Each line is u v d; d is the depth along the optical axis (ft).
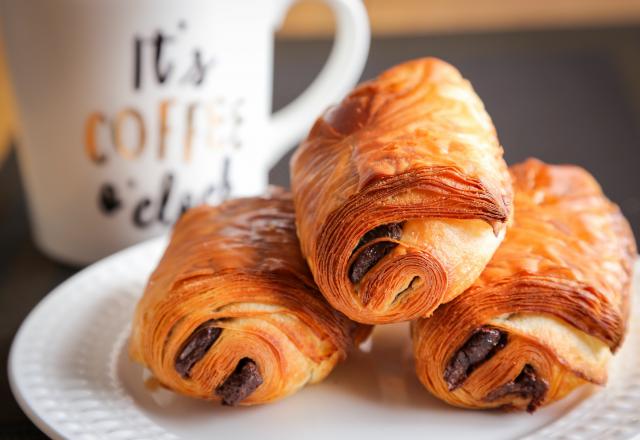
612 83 2.02
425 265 1.10
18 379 1.22
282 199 1.32
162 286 1.21
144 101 1.43
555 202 1.28
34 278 1.54
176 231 1.31
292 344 1.19
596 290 1.16
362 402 1.22
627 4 2.39
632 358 1.26
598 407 1.19
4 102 2.01
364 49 1.58
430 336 1.18
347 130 1.18
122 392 1.23
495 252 1.19
